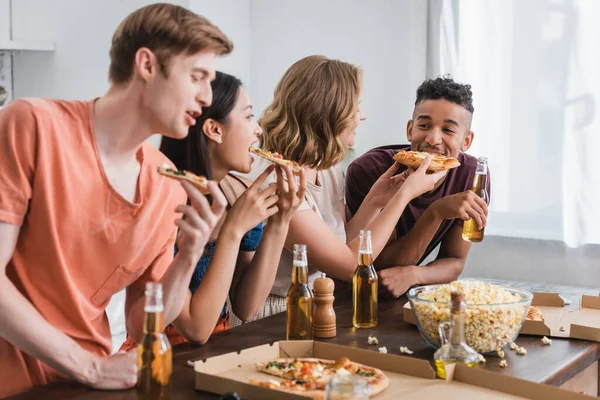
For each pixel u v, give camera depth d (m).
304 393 1.37
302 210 2.24
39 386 1.54
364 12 4.44
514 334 1.70
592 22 3.82
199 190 1.59
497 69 4.05
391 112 4.40
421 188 2.39
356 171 2.81
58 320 1.63
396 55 4.35
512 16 4.00
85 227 1.59
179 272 1.62
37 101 1.56
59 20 4.24
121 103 1.55
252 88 4.89
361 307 1.98
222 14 4.59
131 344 1.89
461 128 2.59
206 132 1.96
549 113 3.95
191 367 1.63
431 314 1.69
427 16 4.22
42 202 1.54
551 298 2.15
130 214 1.63
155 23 1.47
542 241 4.00
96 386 1.51
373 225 2.32
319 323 1.88
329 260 2.27
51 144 1.54
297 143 2.30
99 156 1.59
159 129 1.56
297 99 2.30
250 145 2.02
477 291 1.75
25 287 1.61
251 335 1.90
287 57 4.74
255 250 2.16
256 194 1.86
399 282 2.37
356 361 1.60
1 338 1.66
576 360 1.71
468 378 1.49
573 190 3.91
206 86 1.55
